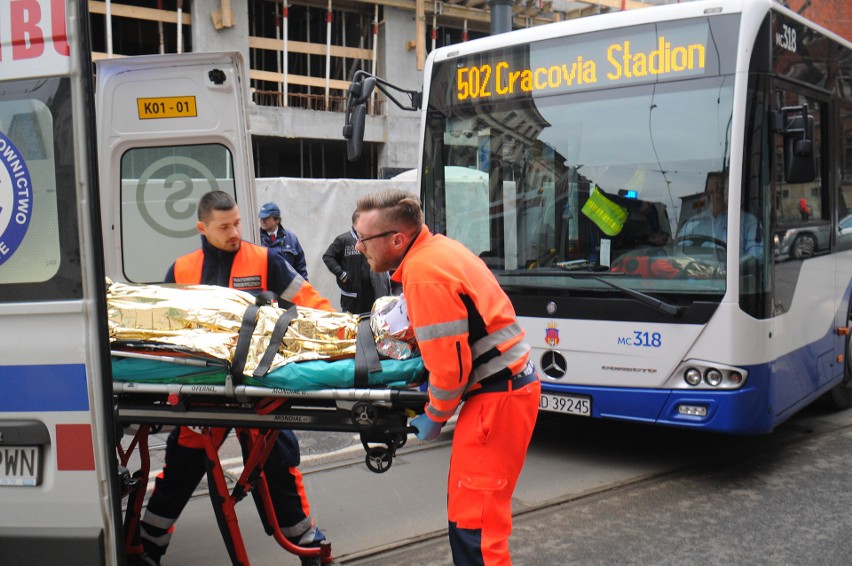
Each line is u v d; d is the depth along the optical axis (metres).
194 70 5.07
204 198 3.78
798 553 3.97
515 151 5.62
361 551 4.04
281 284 3.89
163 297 3.08
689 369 4.89
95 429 2.70
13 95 2.70
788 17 5.26
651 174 5.08
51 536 2.72
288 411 2.95
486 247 5.73
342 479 5.14
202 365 2.91
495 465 2.90
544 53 5.50
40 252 2.71
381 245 2.92
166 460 3.64
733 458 5.54
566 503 4.71
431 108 6.03
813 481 5.04
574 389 5.26
